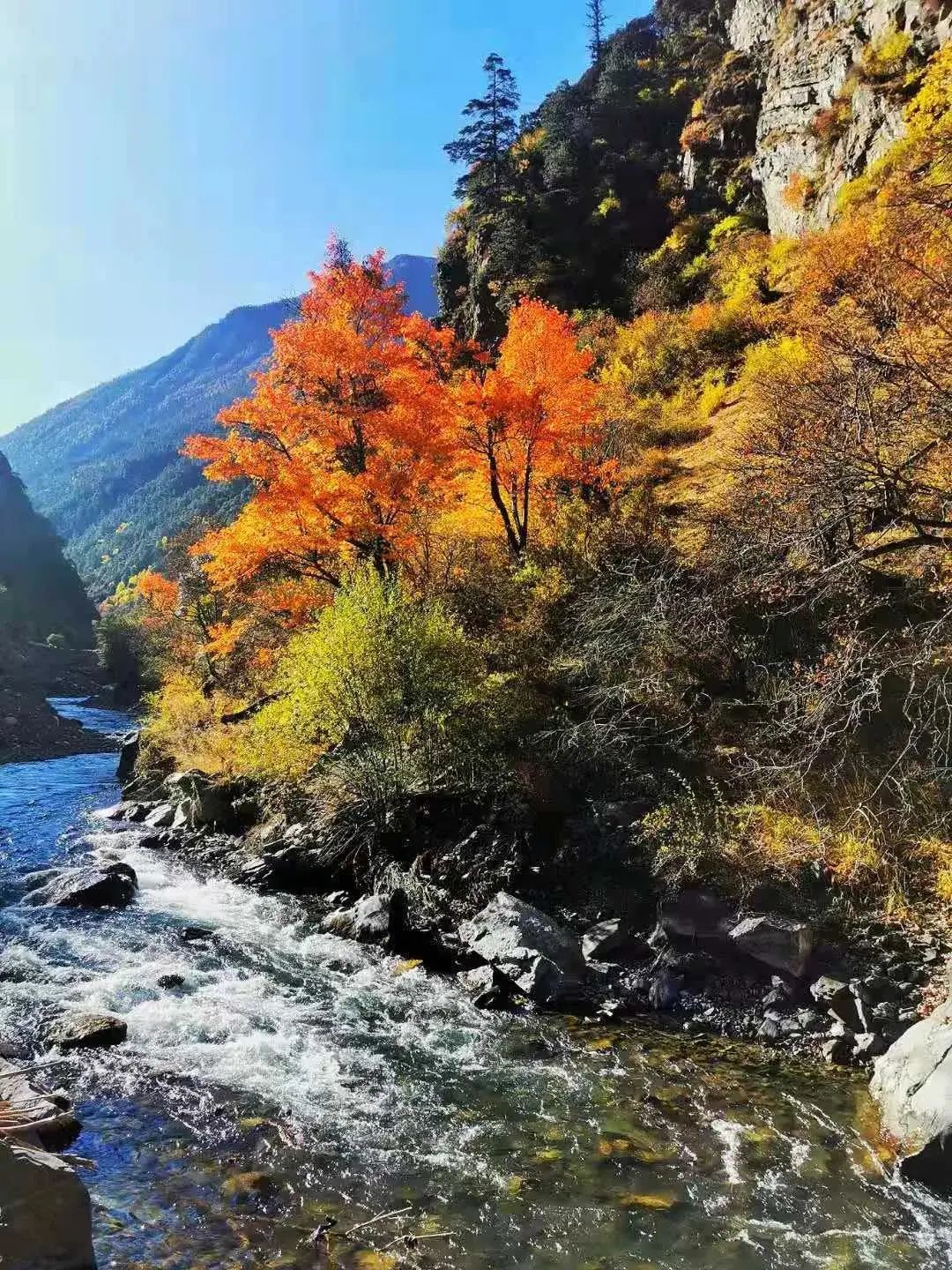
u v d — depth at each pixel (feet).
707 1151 17.10
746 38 168.66
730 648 37.22
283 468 48.03
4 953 27.71
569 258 159.74
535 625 43.47
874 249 36.32
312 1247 13.76
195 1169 15.90
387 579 45.42
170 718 67.77
